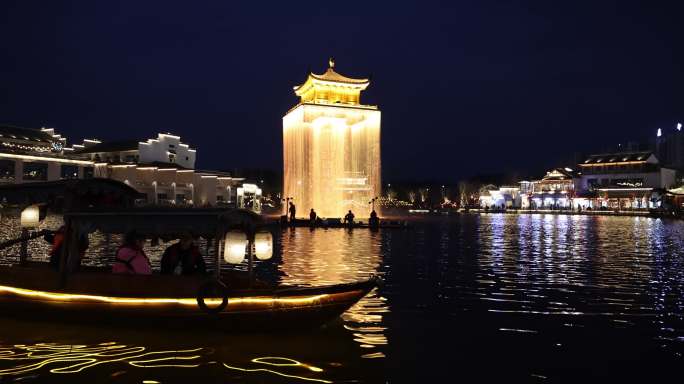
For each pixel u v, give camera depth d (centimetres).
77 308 962
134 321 944
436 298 1278
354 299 948
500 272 1720
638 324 1035
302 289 914
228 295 905
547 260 2066
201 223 935
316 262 1912
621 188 9406
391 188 15512
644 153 9506
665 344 905
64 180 1105
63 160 6919
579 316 1096
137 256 1023
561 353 852
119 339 905
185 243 1062
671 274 1681
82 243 1110
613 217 7925
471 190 14562
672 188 8800
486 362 804
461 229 4325
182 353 834
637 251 2456
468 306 1188
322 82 5356
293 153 5559
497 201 11712
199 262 1064
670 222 6044
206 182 8275
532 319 1073
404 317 1082
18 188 1118
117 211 975
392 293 1345
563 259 2100
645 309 1166
